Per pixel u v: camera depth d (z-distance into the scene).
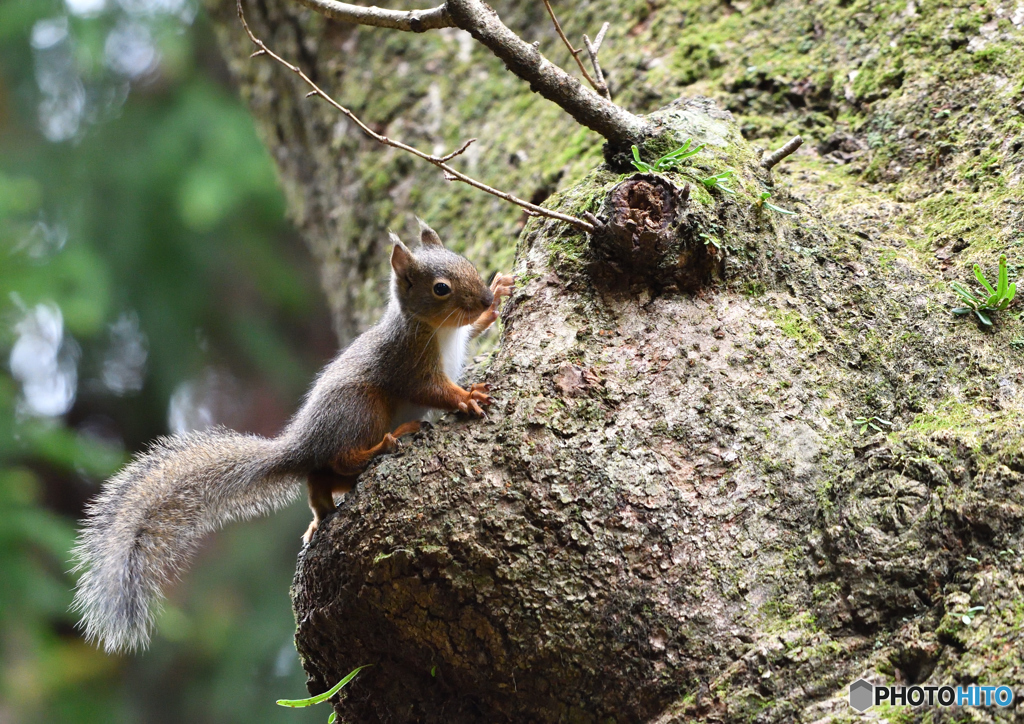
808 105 10.03
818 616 6.68
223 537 22.62
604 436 7.25
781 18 10.69
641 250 7.61
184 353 22.77
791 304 7.89
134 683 20.78
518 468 7.08
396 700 7.55
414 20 7.84
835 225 8.52
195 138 22.12
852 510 6.84
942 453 6.81
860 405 7.50
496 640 6.94
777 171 9.55
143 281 21.98
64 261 18.86
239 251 22.94
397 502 7.07
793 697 6.42
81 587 8.55
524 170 11.64
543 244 8.27
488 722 7.28
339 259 14.23
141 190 21.70
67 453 17.11
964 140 8.82
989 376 7.31
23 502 16.62
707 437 7.30
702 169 8.02
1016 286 7.66
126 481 8.91
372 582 7.07
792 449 7.25
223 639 20.98
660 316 7.74
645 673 6.74
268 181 22.02
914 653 6.30
